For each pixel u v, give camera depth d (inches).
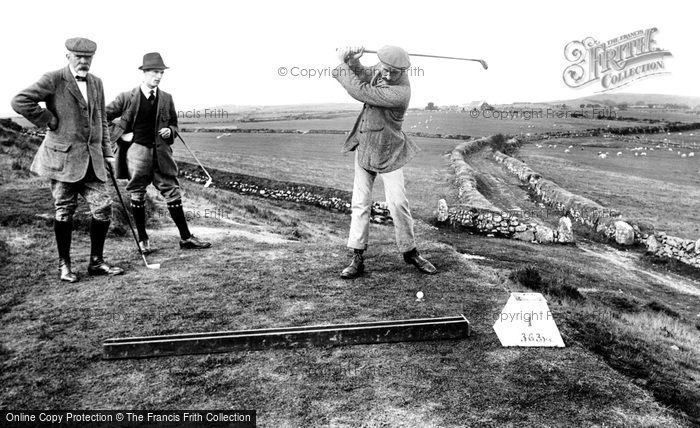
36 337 130.0
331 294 166.6
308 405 104.7
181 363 120.4
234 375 115.7
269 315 147.6
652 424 103.0
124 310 148.6
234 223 439.5
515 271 312.2
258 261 204.8
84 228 249.8
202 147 1988.2
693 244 667.4
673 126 3954.2
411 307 156.7
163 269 191.3
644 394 115.3
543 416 103.5
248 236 294.2
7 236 226.2
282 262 203.5
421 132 2893.7
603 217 847.1
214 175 1226.0
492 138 2348.7
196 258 208.5
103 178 174.6
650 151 2422.5
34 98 154.3
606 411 106.7
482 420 101.3
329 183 1120.8
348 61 171.6
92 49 162.6
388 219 819.4
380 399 107.7
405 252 190.4
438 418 101.6
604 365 127.6
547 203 1084.5
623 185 1363.2
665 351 176.2
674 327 324.2
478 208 794.2
